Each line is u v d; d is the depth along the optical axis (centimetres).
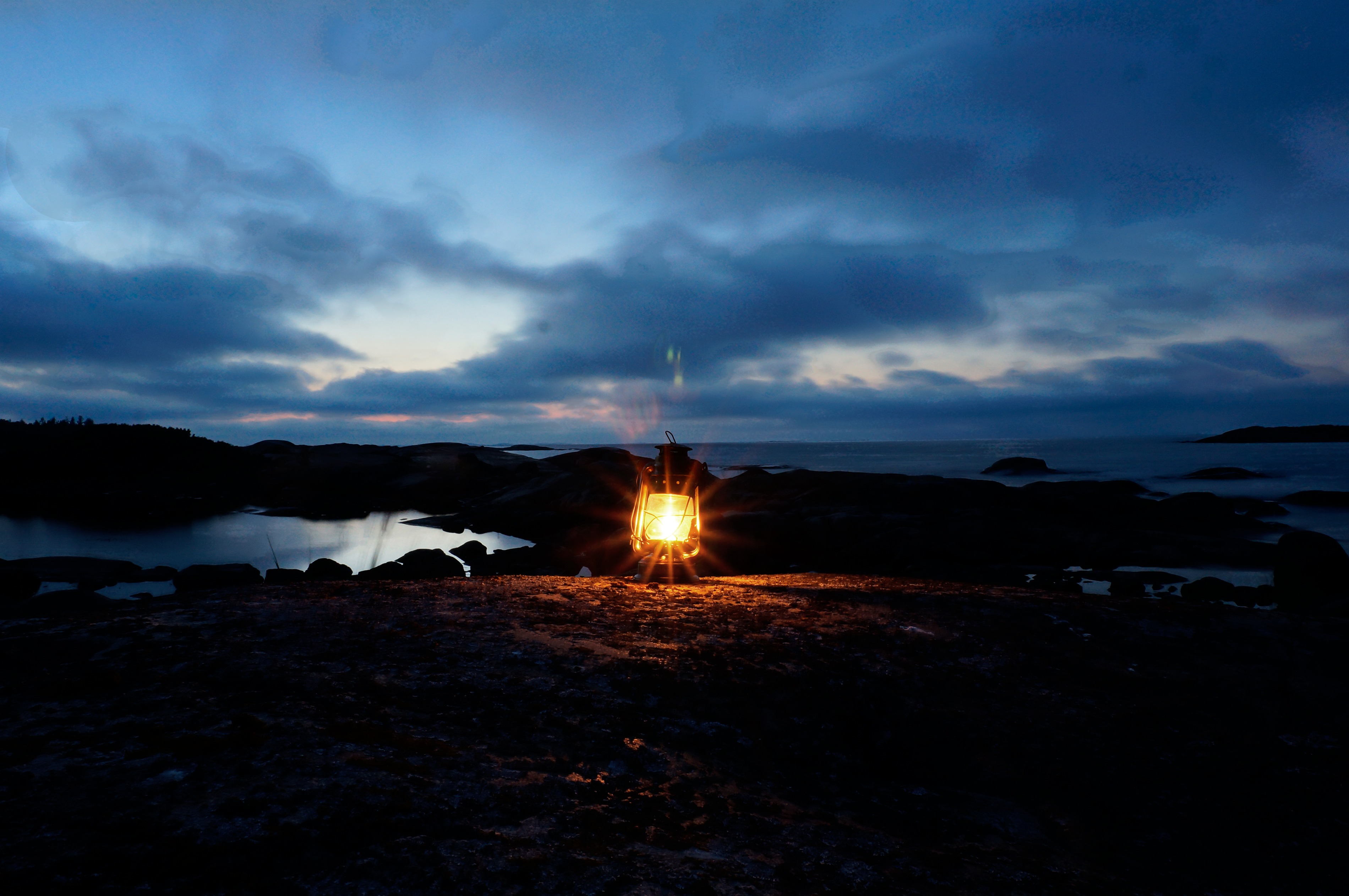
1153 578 1677
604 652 505
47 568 1706
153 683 385
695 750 390
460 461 4225
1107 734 474
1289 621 660
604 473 3278
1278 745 469
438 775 309
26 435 4400
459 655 477
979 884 295
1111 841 374
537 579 756
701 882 255
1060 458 8538
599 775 341
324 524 3009
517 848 259
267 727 331
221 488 3947
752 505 2805
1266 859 364
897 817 359
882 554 2053
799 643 558
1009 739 465
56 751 293
